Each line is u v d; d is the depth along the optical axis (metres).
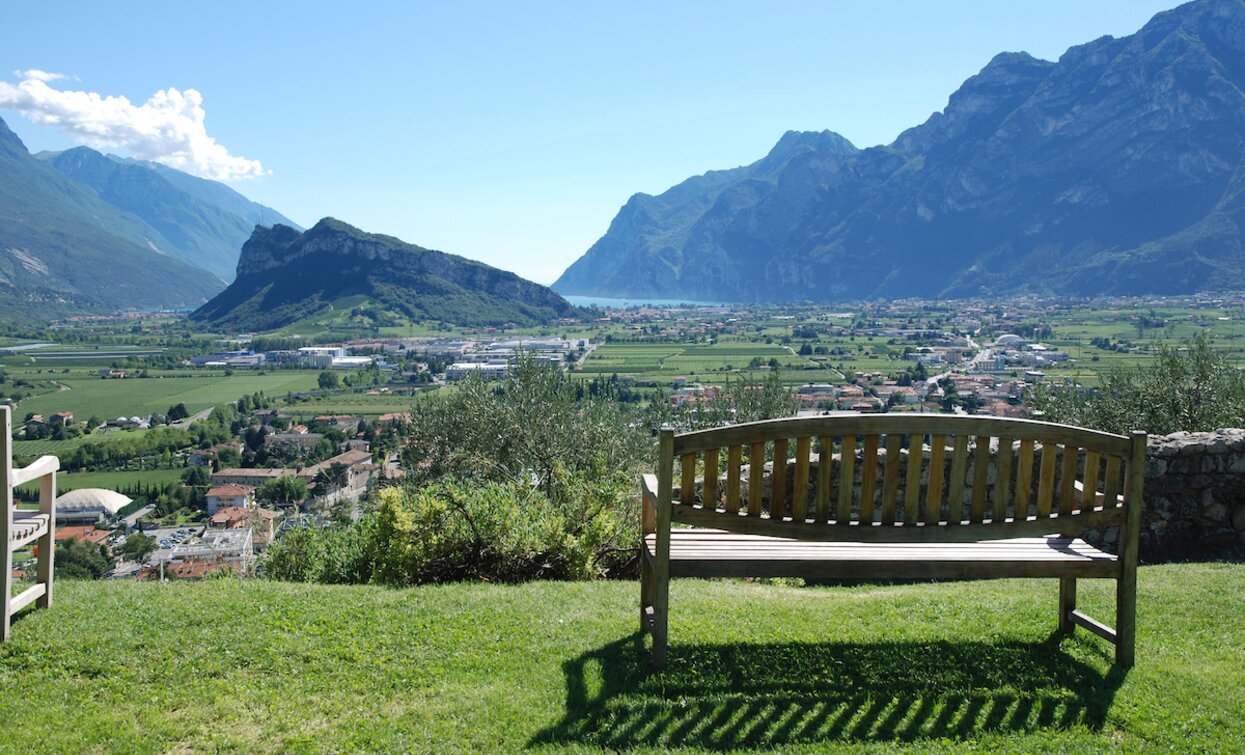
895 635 4.98
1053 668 4.48
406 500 8.02
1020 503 4.50
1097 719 3.94
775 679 4.37
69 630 4.90
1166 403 13.45
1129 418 13.50
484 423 16.42
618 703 4.07
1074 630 4.96
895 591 6.48
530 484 9.92
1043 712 4.00
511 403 17.00
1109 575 4.48
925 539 4.45
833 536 4.41
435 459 16.48
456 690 4.22
